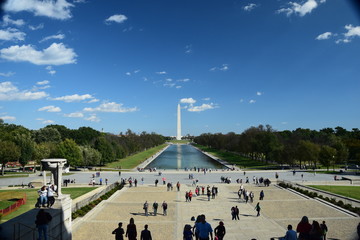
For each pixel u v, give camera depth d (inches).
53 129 6058.1
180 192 2351.1
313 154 4220.0
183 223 1413.6
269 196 2142.0
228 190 2439.7
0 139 4124.0
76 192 2325.3
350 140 5329.7
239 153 7460.6
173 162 5895.7
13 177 3459.6
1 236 647.1
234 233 1242.6
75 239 1155.9
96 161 4407.0
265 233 1243.2
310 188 2421.3
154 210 1565.0
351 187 2518.5
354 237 1144.2
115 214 1592.0
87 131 7288.4
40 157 4087.1
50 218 740.0
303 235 754.2
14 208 1638.8
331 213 1587.1
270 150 4980.3
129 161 5767.7
